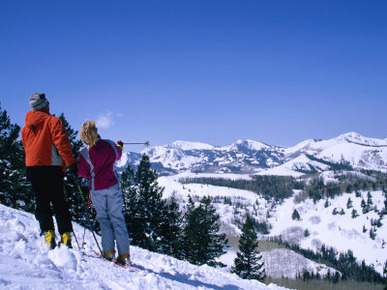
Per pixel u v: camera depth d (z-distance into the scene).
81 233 6.05
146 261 5.65
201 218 38.22
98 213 4.23
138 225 29.61
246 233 49.03
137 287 3.35
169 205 32.34
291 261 183.50
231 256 163.75
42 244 3.86
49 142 3.86
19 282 2.44
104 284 3.12
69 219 4.10
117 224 4.23
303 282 151.75
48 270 2.87
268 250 199.12
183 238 34.38
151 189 30.47
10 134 22.03
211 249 37.66
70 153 3.81
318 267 178.00
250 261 48.28
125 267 4.06
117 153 4.21
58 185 3.97
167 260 6.58
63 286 2.66
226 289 5.75
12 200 20.72
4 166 21.05
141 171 30.80
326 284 152.62
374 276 183.12
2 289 2.23
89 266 3.45
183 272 5.81
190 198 40.25
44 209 3.88
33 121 3.84
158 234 30.41
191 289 4.29
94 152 4.02
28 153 3.86
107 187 4.13
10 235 3.68
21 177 20.44
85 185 4.21
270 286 8.96
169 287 3.81
